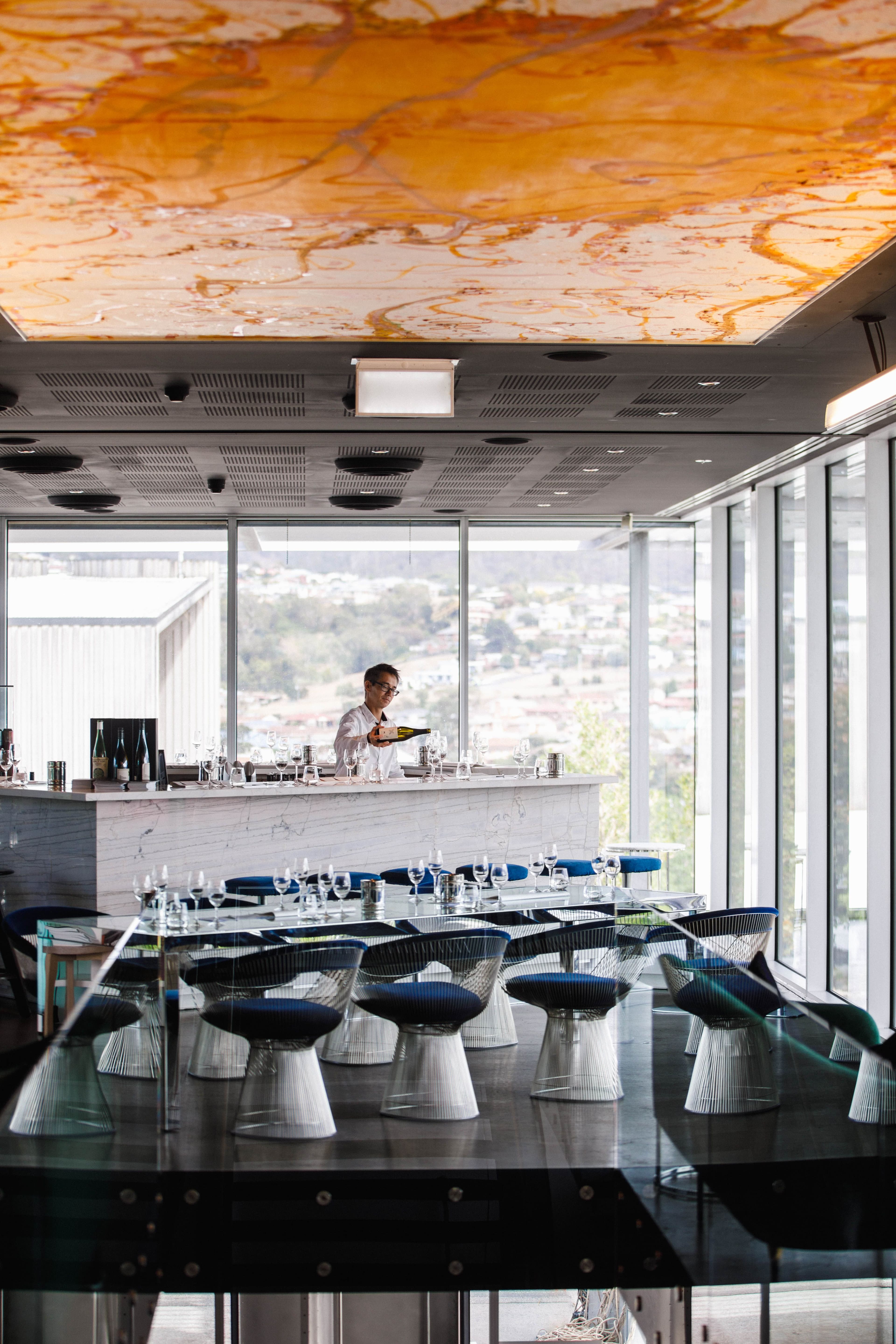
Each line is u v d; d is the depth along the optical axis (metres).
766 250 4.45
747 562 9.84
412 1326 3.97
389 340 5.43
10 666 10.52
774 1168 3.64
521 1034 4.07
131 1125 3.83
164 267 4.55
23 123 3.39
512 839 8.32
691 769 10.85
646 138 3.52
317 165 3.68
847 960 8.22
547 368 5.84
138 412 6.54
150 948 3.91
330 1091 3.95
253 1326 3.91
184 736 10.62
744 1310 3.70
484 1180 3.94
